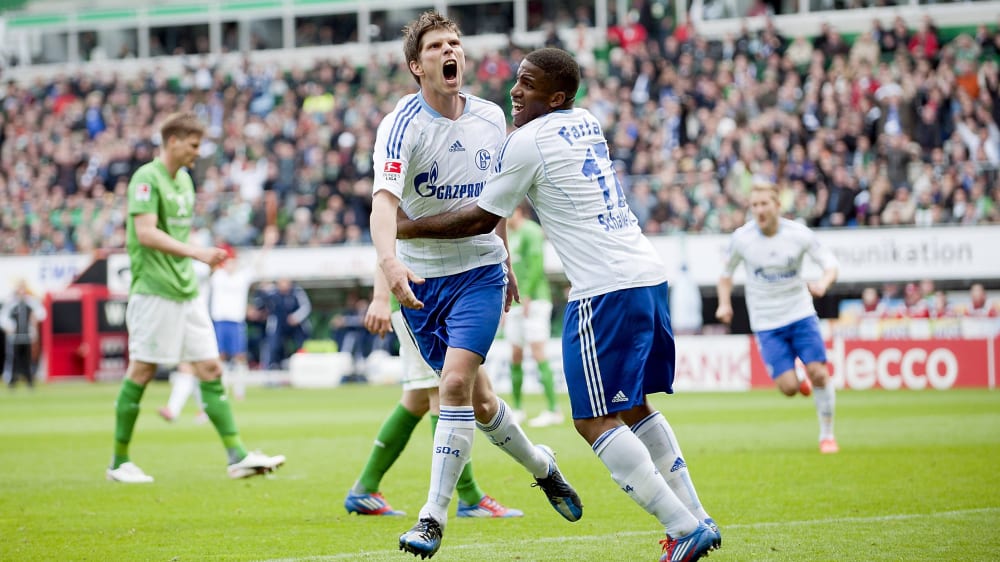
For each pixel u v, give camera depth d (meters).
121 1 68.44
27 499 14.59
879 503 13.05
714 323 45.94
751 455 18.48
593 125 9.69
